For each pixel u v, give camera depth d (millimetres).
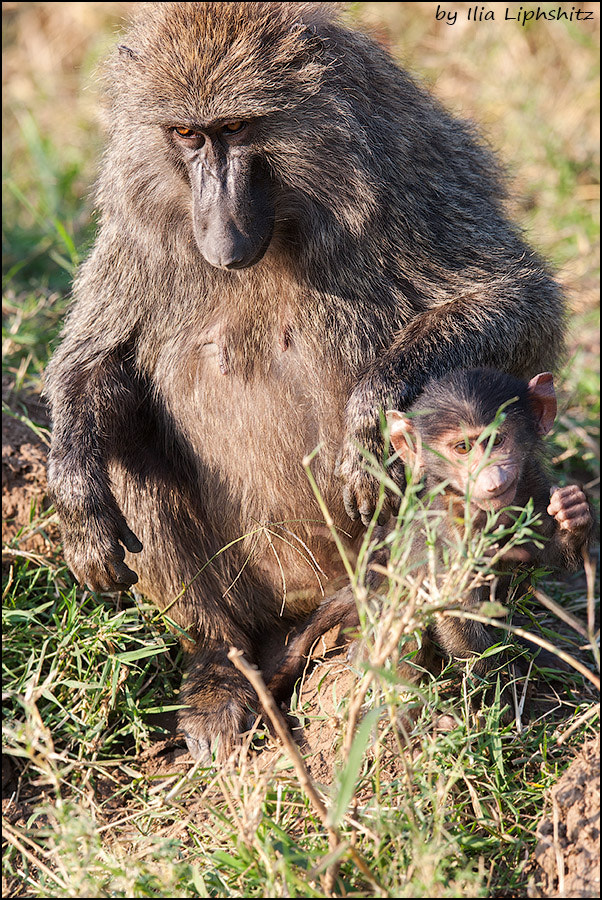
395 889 4297
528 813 5188
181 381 6277
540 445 5766
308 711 5875
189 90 5469
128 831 5543
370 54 6113
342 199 5805
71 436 6227
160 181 5887
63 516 6141
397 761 5270
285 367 6082
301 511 6242
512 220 7328
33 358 8812
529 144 12820
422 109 6363
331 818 4055
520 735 5453
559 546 5367
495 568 5438
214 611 6523
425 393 5590
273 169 5719
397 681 4562
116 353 6465
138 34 5863
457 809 5020
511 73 13508
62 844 4871
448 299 6129
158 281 6180
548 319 6352
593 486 8695
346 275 5980
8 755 6141
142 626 6496
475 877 4461
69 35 15391
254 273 5977
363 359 6055
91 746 5973
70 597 6570
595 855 4488
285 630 6754
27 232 12180
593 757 4758
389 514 5730
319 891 4543
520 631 4477
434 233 6133
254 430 6148
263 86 5488
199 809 5488
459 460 5121
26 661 6473
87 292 6559
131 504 6422
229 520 6383
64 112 14719
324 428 6090
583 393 9703
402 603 4664
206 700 6238
